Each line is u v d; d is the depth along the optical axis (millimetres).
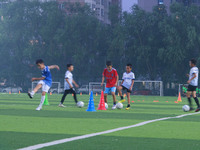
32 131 8203
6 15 74625
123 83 17859
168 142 6824
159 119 11773
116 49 66250
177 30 60344
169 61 60562
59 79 71625
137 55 65312
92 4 103938
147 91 53250
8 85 73750
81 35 70625
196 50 62094
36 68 73938
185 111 16562
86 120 11047
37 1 74000
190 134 8023
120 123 10273
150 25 64938
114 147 6195
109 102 26516
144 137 7426
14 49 74312
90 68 71500
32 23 73438
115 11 71438
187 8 61844
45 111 14758
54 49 70500
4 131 8141
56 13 70625
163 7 66688
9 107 17094
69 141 6762
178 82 63344
